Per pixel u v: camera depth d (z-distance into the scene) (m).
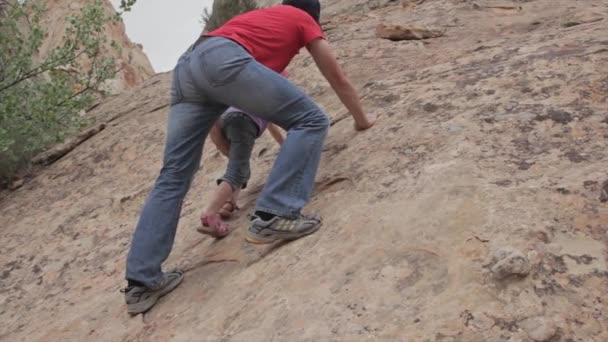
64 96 5.67
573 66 3.33
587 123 2.78
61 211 4.79
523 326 1.83
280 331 2.16
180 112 2.79
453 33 5.86
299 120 2.69
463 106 3.25
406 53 5.38
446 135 3.00
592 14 5.18
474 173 2.61
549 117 2.89
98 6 5.88
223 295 2.59
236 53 2.61
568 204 2.27
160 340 2.49
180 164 2.79
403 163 2.91
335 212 2.76
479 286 2.01
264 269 2.62
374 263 2.30
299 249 2.62
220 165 4.39
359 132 3.42
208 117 2.80
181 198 2.80
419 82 3.92
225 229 3.10
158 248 2.73
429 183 2.64
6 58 5.59
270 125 3.56
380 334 1.97
